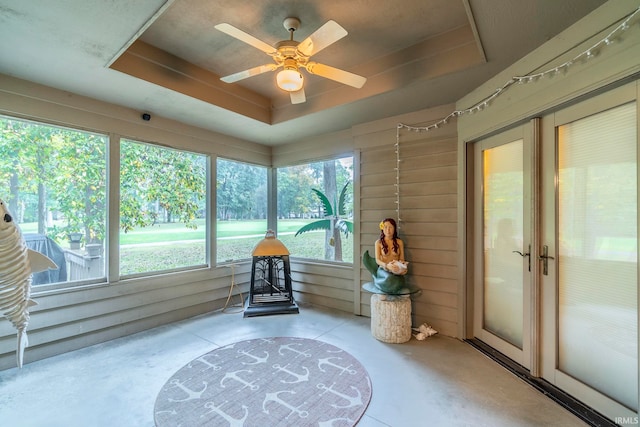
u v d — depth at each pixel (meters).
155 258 3.50
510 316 2.61
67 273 2.84
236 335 3.18
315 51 1.92
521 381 2.26
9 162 2.57
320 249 4.37
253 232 4.68
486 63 2.30
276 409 1.95
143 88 2.72
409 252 3.39
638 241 1.61
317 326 3.45
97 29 1.91
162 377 2.34
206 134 3.96
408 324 3.03
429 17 2.21
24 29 1.89
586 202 1.95
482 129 2.71
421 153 3.31
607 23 1.65
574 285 2.03
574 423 1.81
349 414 1.90
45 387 2.20
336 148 4.10
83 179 2.96
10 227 1.59
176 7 2.08
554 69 1.96
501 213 2.70
